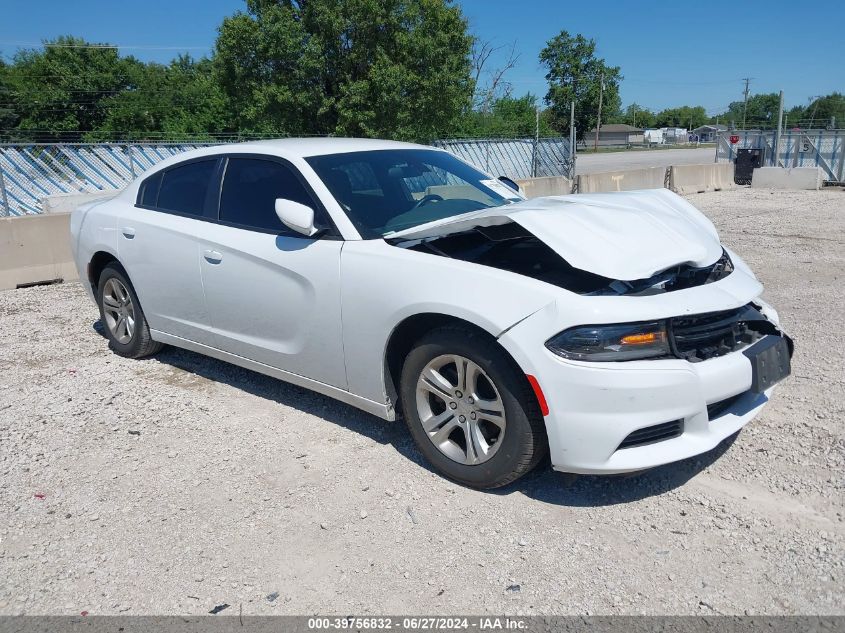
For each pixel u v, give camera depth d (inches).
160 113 1583.4
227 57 872.9
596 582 107.3
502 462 125.3
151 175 198.8
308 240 151.0
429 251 142.3
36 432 162.9
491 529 121.0
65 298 296.2
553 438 117.6
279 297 155.1
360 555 115.3
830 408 162.9
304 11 859.4
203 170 182.9
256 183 168.2
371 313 137.9
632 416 113.7
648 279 126.4
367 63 877.8
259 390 184.7
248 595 106.7
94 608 104.7
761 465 138.9
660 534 118.4
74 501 133.6
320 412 169.8
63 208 578.9
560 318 115.6
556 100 2977.4
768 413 161.8
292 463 145.4
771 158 910.4
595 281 126.0
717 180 764.0
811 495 127.9
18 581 111.1
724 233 435.8
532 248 141.4
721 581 106.6
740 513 123.3
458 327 127.3
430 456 137.4
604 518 123.4
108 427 164.7
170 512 128.9
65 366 207.3
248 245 161.0
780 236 420.2
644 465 115.4
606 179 668.7
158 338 196.5
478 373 127.0
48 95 1530.5
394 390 144.0
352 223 148.8
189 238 175.2
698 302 122.4
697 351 122.3
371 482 137.1
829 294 275.3
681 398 115.7
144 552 117.6
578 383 113.7
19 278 316.8
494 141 1007.0
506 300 120.3
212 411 172.2
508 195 184.1
